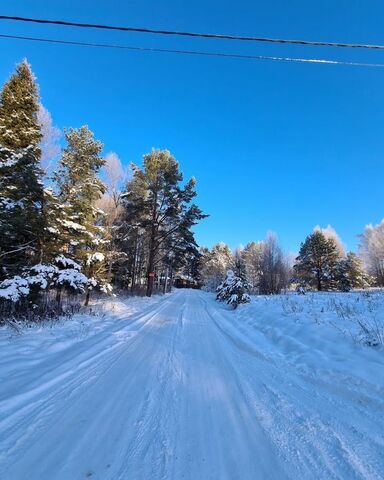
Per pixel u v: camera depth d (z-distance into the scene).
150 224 27.42
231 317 15.31
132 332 9.83
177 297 32.28
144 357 6.93
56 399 4.52
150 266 28.28
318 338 7.97
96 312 13.96
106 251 17.97
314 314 10.68
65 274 12.09
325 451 3.39
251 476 2.95
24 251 11.95
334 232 68.25
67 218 13.62
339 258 50.19
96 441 3.45
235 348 8.34
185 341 8.92
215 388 5.18
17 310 10.99
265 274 37.81
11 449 3.25
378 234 50.09
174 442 3.50
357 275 50.47
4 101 14.02
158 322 12.41
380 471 3.04
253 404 4.59
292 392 5.09
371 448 3.46
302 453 3.34
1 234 10.68
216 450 3.37
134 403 4.47
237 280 21.02
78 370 5.84
